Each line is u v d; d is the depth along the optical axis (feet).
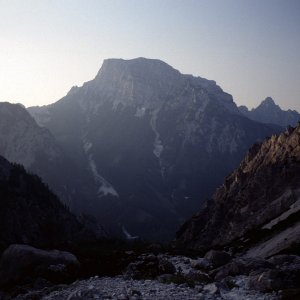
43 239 493.77
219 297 83.61
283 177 413.18
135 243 359.66
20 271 127.75
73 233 537.24
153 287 97.76
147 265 128.26
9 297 110.42
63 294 97.40
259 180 434.71
